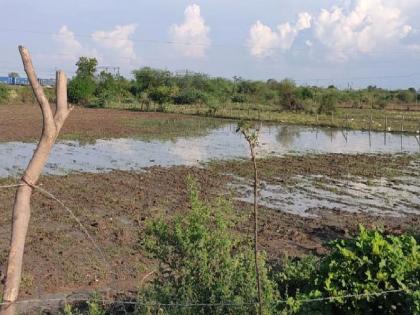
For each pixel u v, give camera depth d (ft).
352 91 254.68
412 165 81.35
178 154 88.89
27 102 222.28
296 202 55.36
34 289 29.66
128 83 244.42
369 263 20.15
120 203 51.44
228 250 20.70
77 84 205.67
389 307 19.42
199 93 214.28
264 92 235.61
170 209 50.03
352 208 53.42
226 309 18.81
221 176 68.28
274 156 88.79
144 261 34.81
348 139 118.42
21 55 13.47
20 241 14.21
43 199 51.52
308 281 22.29
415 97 263.49
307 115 179.42
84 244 37.93
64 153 86.28
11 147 92.12
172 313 18.80
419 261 20.59
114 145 99.09
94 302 22.31
